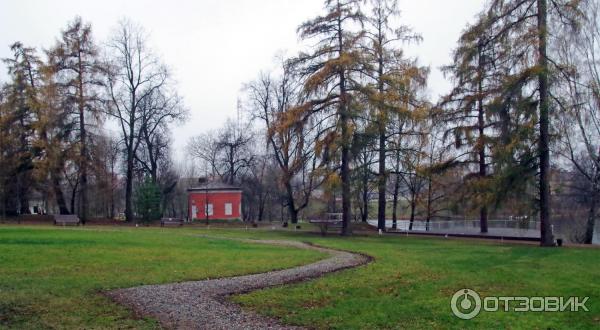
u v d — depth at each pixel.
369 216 55.41
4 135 42.66
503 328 10.12
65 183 45.38
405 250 23.88
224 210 55.38
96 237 26.55
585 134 26.97
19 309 11.20
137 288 13.87
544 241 25.97
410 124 31.53
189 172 88.44
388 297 12.91
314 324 10.62
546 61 24.03
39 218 44.91
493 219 39.88
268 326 10.49
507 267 17.48
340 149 30.19
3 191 42.88
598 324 10.40
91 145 43.50
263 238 31.00
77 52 44.06
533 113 24.42
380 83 31.39
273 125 32.62
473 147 31.34
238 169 62.31
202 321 10.82
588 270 16.66
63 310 11.27
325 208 46.22
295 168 31.81
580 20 24.05
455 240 30.81
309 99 31.39
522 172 25.12
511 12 25.25
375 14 34.66
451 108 32.84
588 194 31.25
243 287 14.44
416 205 45.16
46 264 16.95
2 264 16.62
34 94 43.31
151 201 46.97
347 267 18.19
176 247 23.41
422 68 34.75
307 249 24.31
